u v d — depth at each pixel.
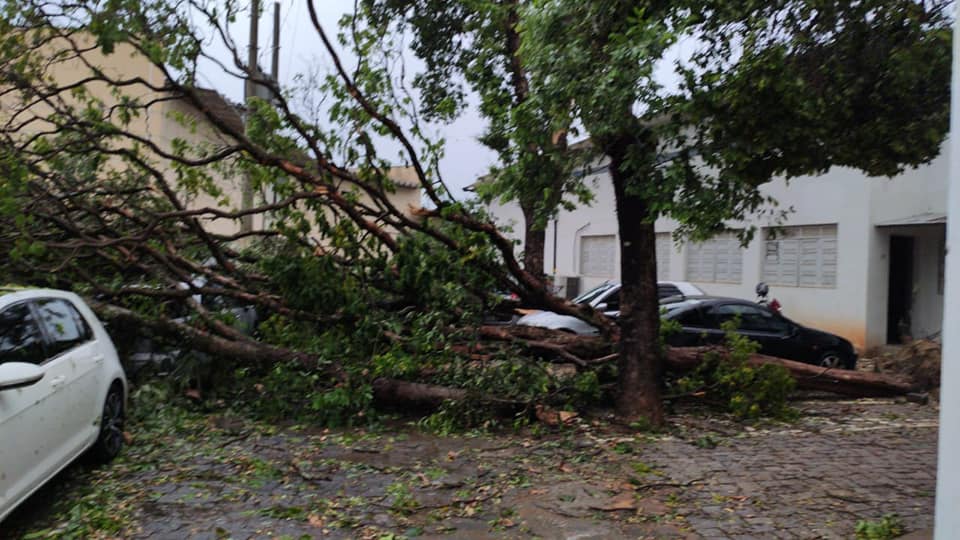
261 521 5.26
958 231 3.12
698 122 6.52
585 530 5.17
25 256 8.51
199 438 7.39
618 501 5.70
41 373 4.74
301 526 5.19
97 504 5.47
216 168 9.73
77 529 5.02
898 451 7.30
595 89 6.38
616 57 6.28
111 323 8.51
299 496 5.80
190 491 5.84
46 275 8.35
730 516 5.43
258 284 9.52
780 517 5.41
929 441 7.76
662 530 5.16
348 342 8.76
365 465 6.61
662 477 6.36
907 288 16.44
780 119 6.18
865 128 6.47
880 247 15.45
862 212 15.44
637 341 8.04
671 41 6.16
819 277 16.61
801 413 9.23
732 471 6.54
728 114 6.29
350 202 8.59
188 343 8.65
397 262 8.78
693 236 7.40
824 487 6.10
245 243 11.11
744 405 8.62
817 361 12.27
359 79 8.33
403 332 8.95
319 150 8.53
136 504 5.53
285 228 8.82
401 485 6.04
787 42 6.39
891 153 6.61
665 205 6.63
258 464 6.49
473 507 5.60
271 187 9.13
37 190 8.02
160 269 9.10
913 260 16.25
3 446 4.44
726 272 19.27
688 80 6.49
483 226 8.60
